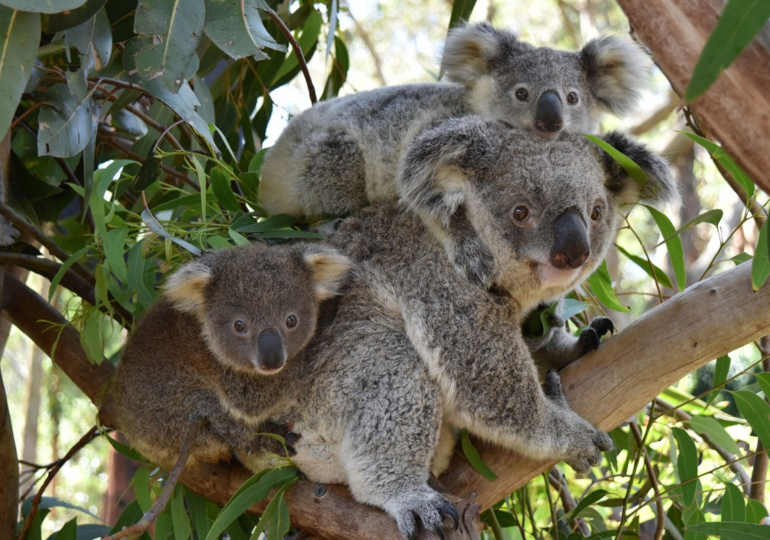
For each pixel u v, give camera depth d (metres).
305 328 3.34
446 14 12.92
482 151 3.33
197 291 3.33
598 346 3.34
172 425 3.22
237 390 3.20
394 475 3.11
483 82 4.27
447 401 3.25
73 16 3.09
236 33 3.09
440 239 3.40
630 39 4.75
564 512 4.42
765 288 2.95
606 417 3.23
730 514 3.38
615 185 3.52
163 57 2.93
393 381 3.22
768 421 3.30
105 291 3.40
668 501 4.52
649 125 9.38
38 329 3.94
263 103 5.19
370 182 3.80
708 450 4.57
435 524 2.91
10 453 3.80
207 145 4.01
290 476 3.20
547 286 3.29
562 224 3.17
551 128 3.60
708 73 1.66
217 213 3.86
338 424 3.27
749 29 1.64
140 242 3.49
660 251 10.62
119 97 3.87
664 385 3.15
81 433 12.91
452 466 3.37
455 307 3.29
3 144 3.82
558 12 12.46
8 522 3.77
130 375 3.32
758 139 1.88
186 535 3.36
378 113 3.96
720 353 3.05
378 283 3.43
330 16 4.47
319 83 10.62
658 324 3.15
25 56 2.73
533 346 3.60
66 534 3.76
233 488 3.33
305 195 3.88
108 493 6.57
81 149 3.27
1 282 3.77
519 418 3.16
